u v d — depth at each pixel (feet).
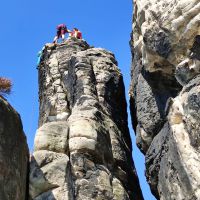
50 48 112.88
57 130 77.51
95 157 75.77
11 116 65.05
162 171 65.36
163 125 71.56
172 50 66.44
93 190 71.10
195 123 60.18
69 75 99.55
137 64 81.66
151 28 68.08
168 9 66.64
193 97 60.75
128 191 79.41
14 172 63.41
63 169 71.00
